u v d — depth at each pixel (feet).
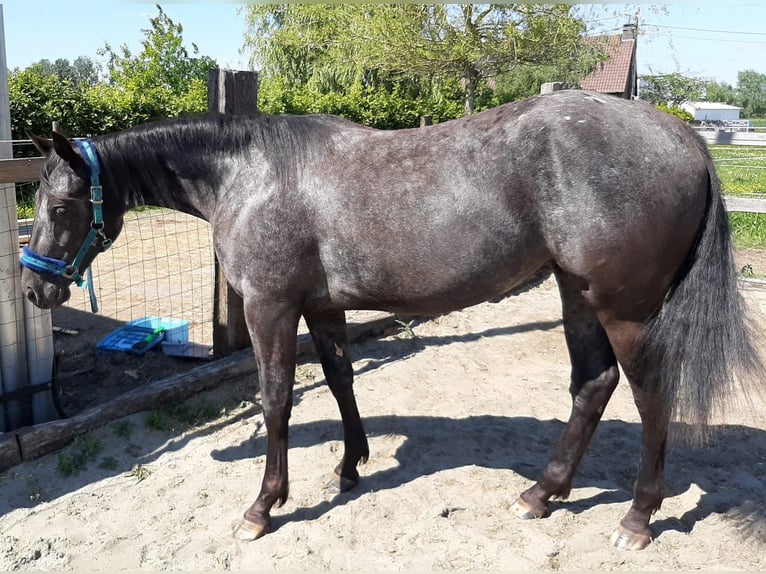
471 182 7.34
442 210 7.41
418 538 8.49
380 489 9.70
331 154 8.11
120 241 26.91
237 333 13.61
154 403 11.79
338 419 11.94
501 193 7.27
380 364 14.60
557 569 7.84
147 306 18.12
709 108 215.51
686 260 7.45
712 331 7.22
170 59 59.82
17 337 11.12
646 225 6.97
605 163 6.97
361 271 7.98
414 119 49.60
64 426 10.62
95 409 11.13
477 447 10.93
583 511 9.00
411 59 44.68
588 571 7.77
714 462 10.17
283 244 8.02
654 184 6.95
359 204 7.74
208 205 8.96
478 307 18.78
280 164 8.18
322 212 7.90
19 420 11.35
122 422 11.26
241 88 12.37
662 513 8.89
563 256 7.30
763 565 7.78
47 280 8.68
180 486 9.86
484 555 8.10
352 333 15.64
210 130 8.66
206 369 12.75
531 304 19.12
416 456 10.66
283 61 65.67
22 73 34.55
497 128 7.41
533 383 13.62
